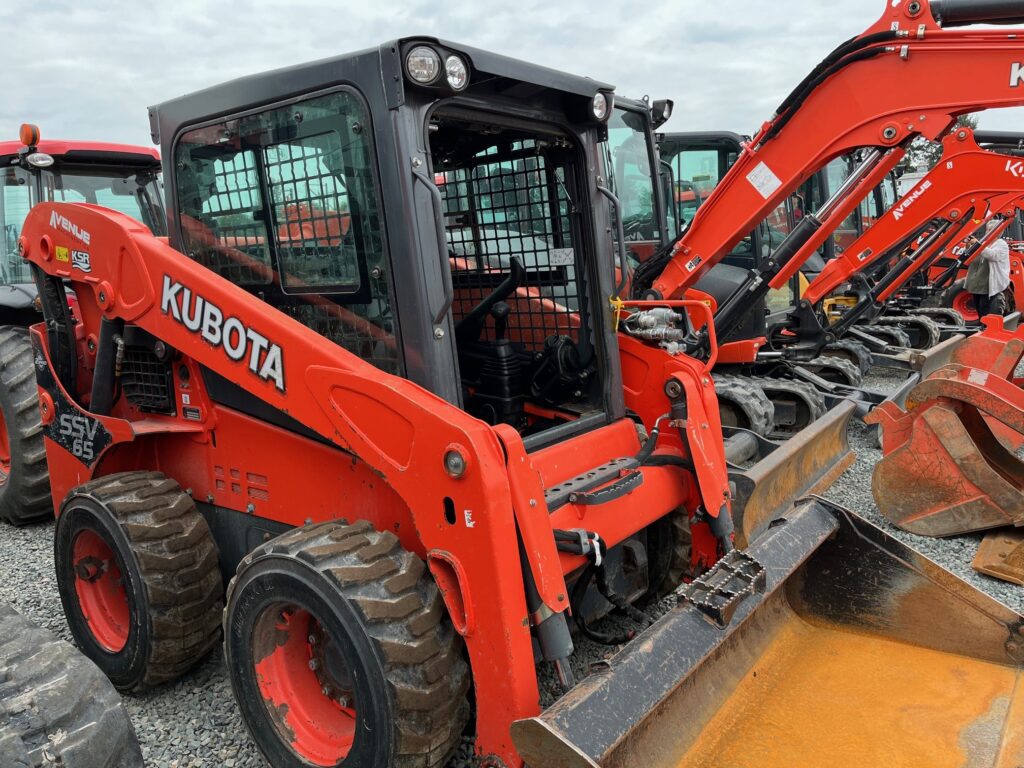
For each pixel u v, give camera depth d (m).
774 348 8.25
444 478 2.16
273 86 2.60
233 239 2.91
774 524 2.91
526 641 2.14
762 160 4.15
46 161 5.01
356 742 2.22
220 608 3.02
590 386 3.24
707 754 2.33
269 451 2.84
